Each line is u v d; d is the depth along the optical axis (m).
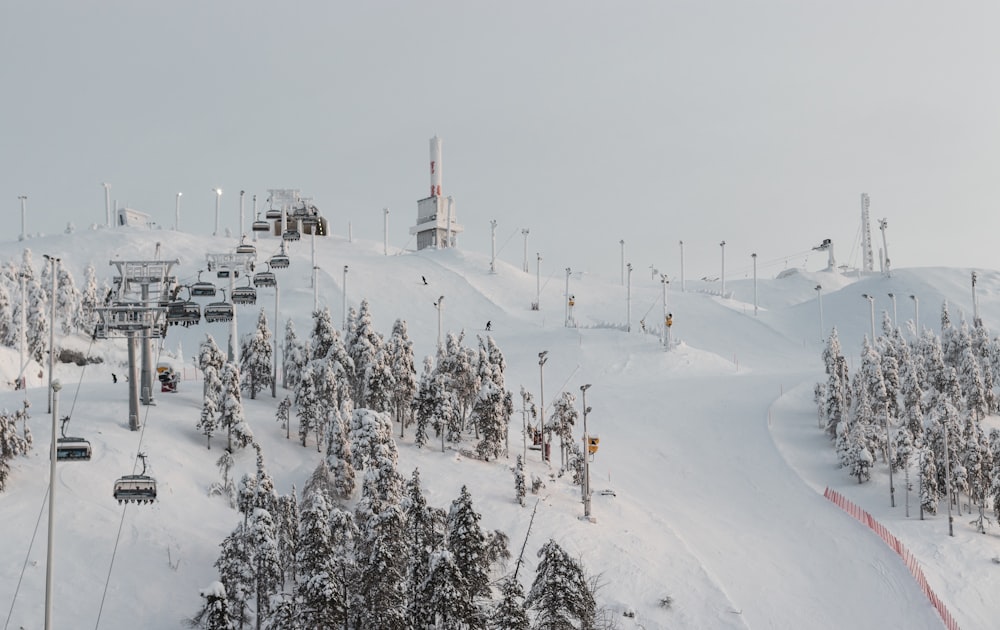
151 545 41.97
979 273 169.00
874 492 70.81
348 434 58.25
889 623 50.28
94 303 111.19
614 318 149.62
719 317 152.25
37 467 46.78
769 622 48.69
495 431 66.25
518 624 33.25
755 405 91.44
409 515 38.81
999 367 96.06
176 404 62.84
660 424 86.19
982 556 59.31
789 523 64.00
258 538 37.28
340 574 35.62
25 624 34.25
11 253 156.12
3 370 88.06
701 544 58.09
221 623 34.16
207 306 56.25
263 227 180.38
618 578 48.47
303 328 120.75
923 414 85.31
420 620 33.75
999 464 65.81
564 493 61.62
